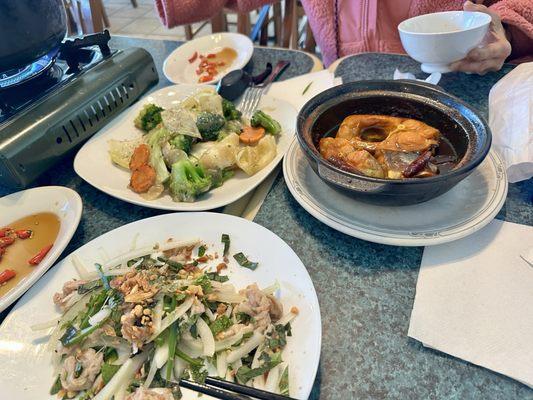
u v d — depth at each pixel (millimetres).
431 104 721
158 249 661
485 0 1289
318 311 536
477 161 574
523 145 697
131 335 518
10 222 736
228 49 1343
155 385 509
